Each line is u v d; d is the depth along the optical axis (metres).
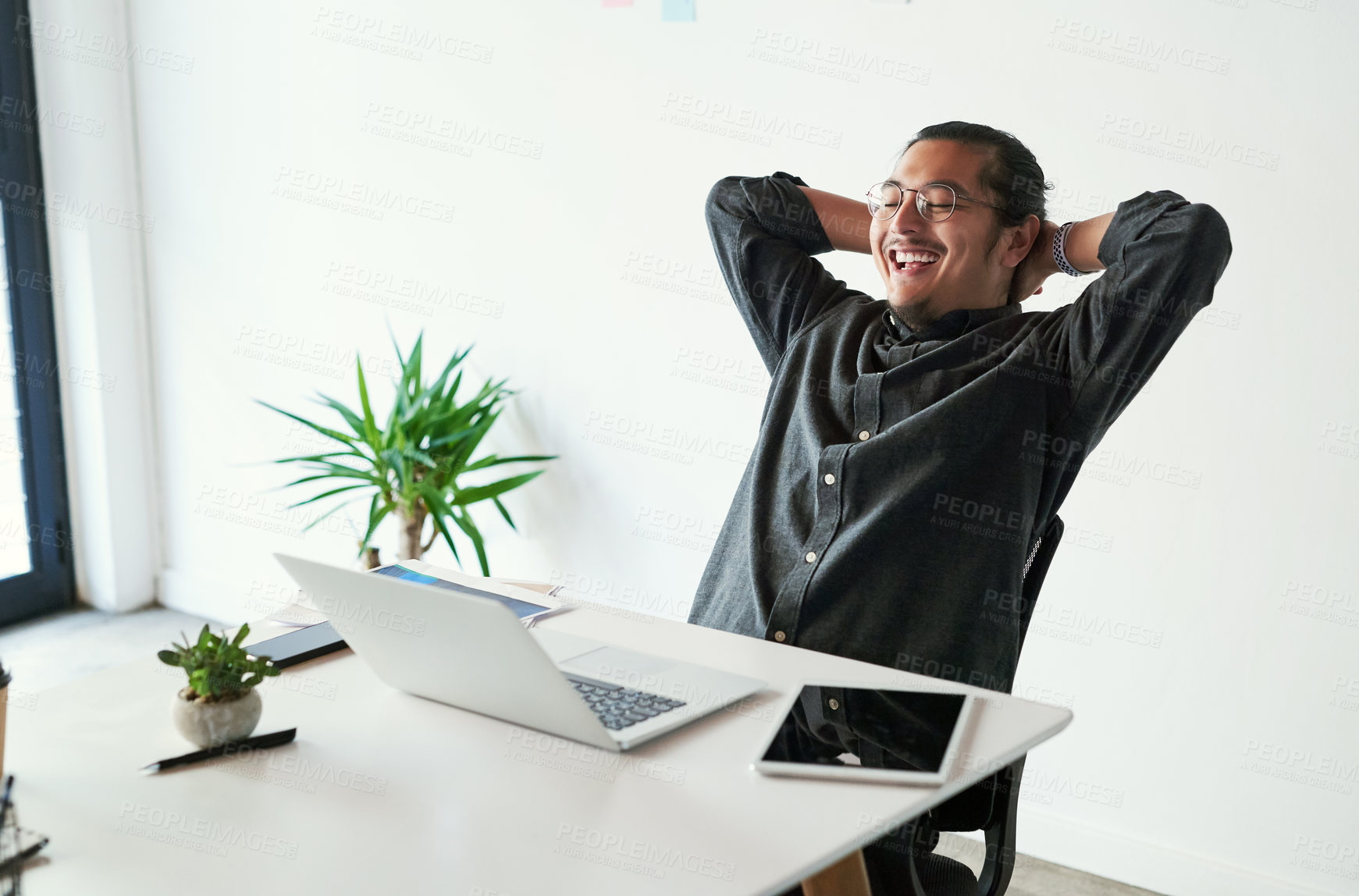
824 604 1.65
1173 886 2.44
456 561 3.33
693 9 2.73
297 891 0.88
